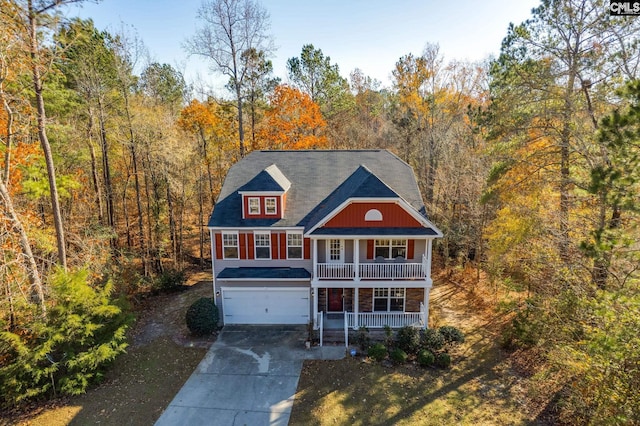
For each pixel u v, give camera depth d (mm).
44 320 15875
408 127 38906
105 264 24781
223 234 21250
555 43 19391
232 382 16422
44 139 19078
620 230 12438
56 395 15383
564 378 15359
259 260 21469
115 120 28172
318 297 21562
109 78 29297
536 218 20000
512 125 20719
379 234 19250
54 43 18219
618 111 11422
